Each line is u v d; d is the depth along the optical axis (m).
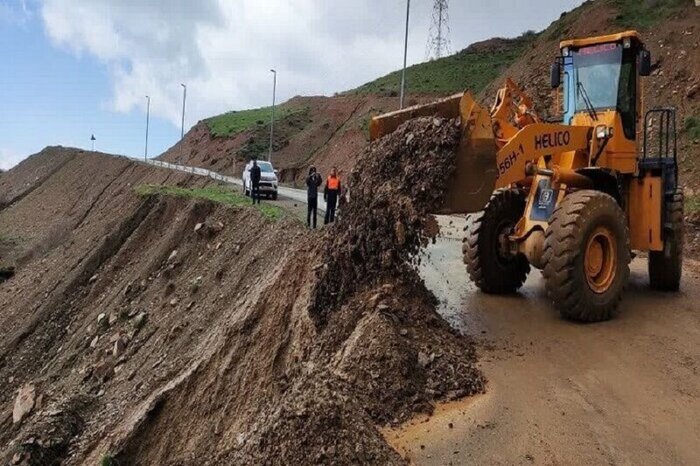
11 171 93.12
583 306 8.19
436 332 7.35
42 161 85.62
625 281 8.68
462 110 7.52
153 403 11.66
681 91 25.84
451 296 9.73
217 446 8.95
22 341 24.69
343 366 6.53
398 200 7.67
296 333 10.20
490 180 7.59
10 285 34.44
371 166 8.34
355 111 65.56
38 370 22.17
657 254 10.35
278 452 5.22
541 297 9.76
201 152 74.94
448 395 6.26
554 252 8.07
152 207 27.70
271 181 27.45
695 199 19.34
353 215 8.45
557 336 7.92
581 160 9.21
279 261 14.56
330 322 8.12
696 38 27.83
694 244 15.70
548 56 37.19
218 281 17.83
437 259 12.68
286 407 5.64
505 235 9.64
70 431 13.52
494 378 6.66
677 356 7.39
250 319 12.09
